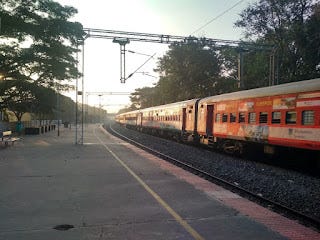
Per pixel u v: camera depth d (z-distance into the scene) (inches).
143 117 2348.7
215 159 882.8
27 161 713.6
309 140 641.0
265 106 780.0
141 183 488.1
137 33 1173.7
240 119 888.9
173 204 373.7
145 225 301.7
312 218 350.3
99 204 371.2
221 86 2337.6
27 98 1646.2
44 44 1430.9
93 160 738.2
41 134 1875.0
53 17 1407.5
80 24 1448.1
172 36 1176.2
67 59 1510.8
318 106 621.6
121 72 1216.2
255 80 1959.9
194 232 285.1
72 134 1892.2
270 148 804.0
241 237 275.4
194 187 466.6
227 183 534.3
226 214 338.6
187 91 2394.2
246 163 804.0
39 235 276.4
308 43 1615.4
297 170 746.8
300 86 673.6
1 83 1471.5
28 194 416.2
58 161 716.7
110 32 1171.3
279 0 1781.5
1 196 405.7
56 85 1599.4
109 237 272.7
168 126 1621.6
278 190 512.7
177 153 1021.2
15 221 311.4
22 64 1448.1
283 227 304.0
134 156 828.6
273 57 1275.8
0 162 696.4
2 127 1244.5
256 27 1873.8
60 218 321.1
